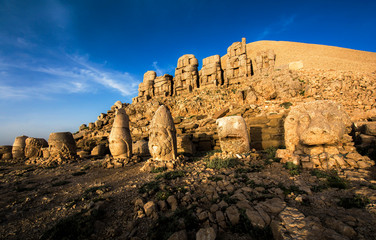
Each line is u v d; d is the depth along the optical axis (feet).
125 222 11.33
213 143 38.75
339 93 44.39
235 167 20.40
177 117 61.36
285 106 42.93
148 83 97.40
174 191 14.94
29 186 20.70
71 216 12.03
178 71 89.66
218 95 65.41
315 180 14.24
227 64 80.18
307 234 8.30
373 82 44.50
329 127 17.71
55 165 33.91
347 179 13.71
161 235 9.64
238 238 9.11
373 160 16.96
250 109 45.57
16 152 45.73
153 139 25.90
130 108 80.07
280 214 10.00
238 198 12.17
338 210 10.08
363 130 21.70
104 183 19.95
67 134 39.58
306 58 114.21
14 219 12.50
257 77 63.46
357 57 120.88
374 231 8.02
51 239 9.93
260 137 33.65
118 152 31.12
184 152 35.94
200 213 11.01
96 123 77.25
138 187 16.65
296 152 20.02
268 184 14.42
